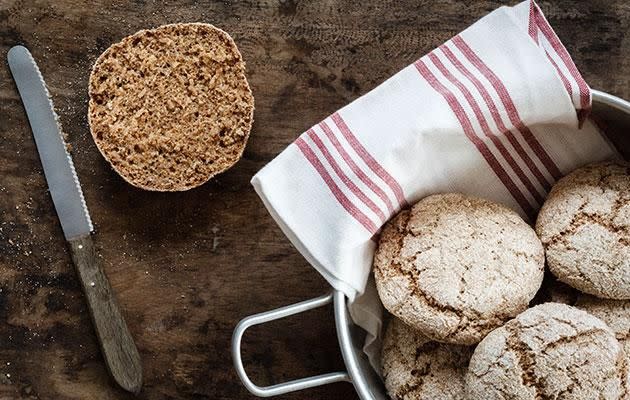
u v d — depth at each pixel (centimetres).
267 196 70
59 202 79
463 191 72
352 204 69
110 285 79
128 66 77
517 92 69
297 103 79
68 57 80
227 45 77
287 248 79
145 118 77
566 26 78
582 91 68
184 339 80
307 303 70
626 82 78
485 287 68
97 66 77
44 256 80
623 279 67
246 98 77
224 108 77
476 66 70
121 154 77
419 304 68
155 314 80
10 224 80
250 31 80
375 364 73
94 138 77
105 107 77
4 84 80
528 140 71
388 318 73
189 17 80
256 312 79
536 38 70
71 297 80
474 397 66
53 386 80
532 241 69
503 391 65
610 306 69
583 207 69
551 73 68
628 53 78
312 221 70
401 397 70
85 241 79
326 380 70
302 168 70
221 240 80
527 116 69
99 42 80
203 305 80
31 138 80
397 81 70
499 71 69
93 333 80
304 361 79
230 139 77
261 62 80
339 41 79
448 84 70
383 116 70
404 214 71
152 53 77
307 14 79
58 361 80
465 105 69
